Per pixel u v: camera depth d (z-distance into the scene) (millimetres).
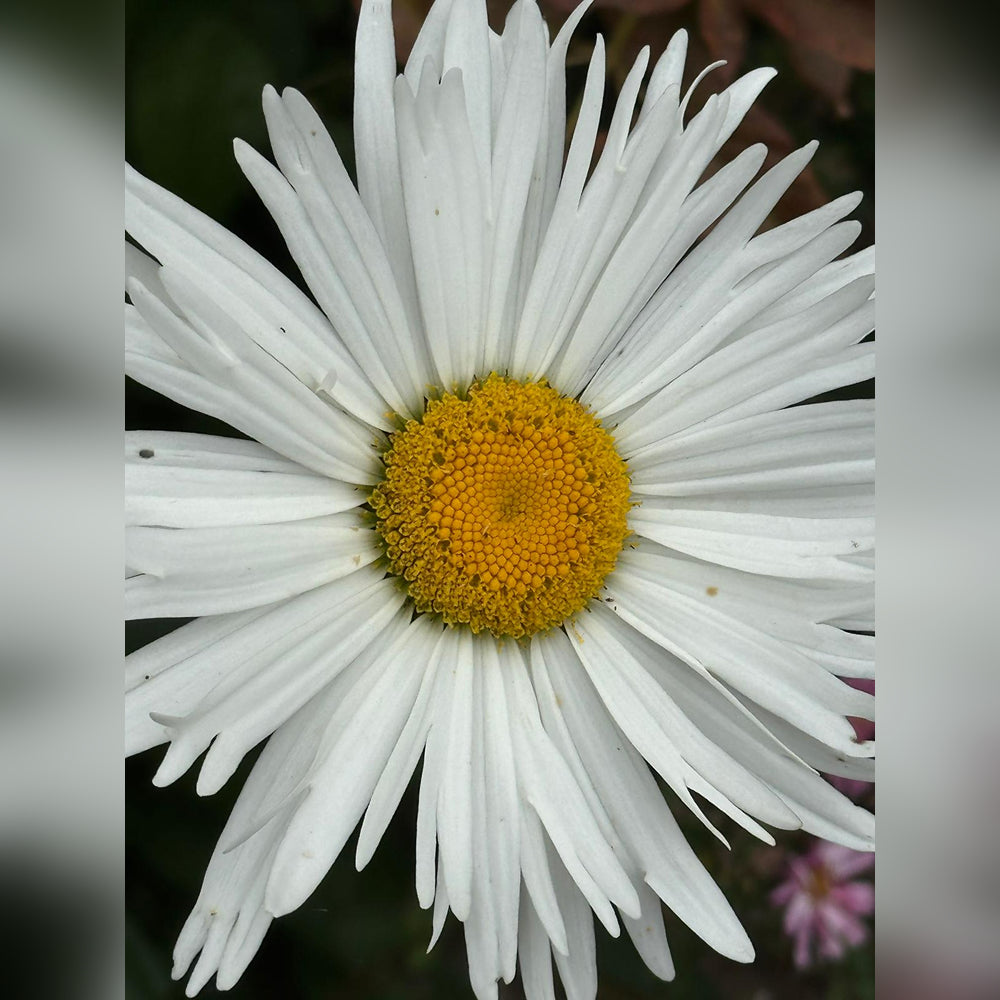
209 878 192
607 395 209
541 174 204
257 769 194
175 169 219
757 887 247
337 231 192
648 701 206
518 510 206
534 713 205
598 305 205
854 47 223
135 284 177
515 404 205
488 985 190
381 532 202
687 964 248
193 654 190
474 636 207
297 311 193
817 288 209
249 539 190
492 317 204
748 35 233
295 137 188
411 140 189
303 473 197
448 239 197
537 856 197
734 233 206
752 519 208
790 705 203
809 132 240
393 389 201
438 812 194
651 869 202
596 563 208
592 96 196
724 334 206
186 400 186
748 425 207
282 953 232
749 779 201
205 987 226
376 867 234
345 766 192
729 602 208
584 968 203
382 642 202
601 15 225
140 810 222
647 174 199
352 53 223
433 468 203
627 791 205
